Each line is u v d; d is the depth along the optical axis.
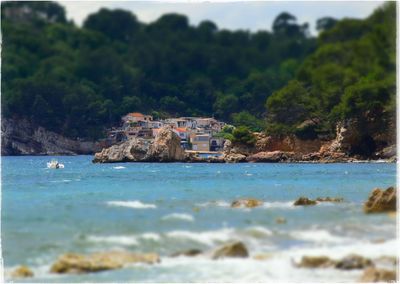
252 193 142.00
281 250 74.56
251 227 87.62
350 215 97.56
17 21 177.38
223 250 72.12
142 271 67.19
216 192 144.88
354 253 70.88
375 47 166.50
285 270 67.12
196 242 78.94
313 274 66.06
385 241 78.38
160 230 86.06
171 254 73.06
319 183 174.25
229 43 180.38
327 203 113.25
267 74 180.50
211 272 66.75
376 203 100.56
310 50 170.88
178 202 119.00
